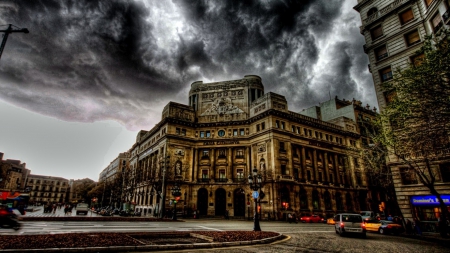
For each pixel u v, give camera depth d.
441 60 15.18
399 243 17.80
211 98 69.38
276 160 52.72
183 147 60.47
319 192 57.00
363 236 21.47
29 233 15.90
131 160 92.62
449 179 25.58
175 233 17.58
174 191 42.06
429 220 26.39
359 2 35.31
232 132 62.19
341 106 77.38
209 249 12.73
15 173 108.50
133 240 13.33
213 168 60.06
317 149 61.06
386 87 19.12
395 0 31.33
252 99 67.19
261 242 15.38
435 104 15.14
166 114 64.31
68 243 11.34
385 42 31.66
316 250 13.52
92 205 107.00
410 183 28.41
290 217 43.44
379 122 22.45
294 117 59.06
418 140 16.47
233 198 56.12
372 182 65.88
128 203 60.97
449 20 23.66
